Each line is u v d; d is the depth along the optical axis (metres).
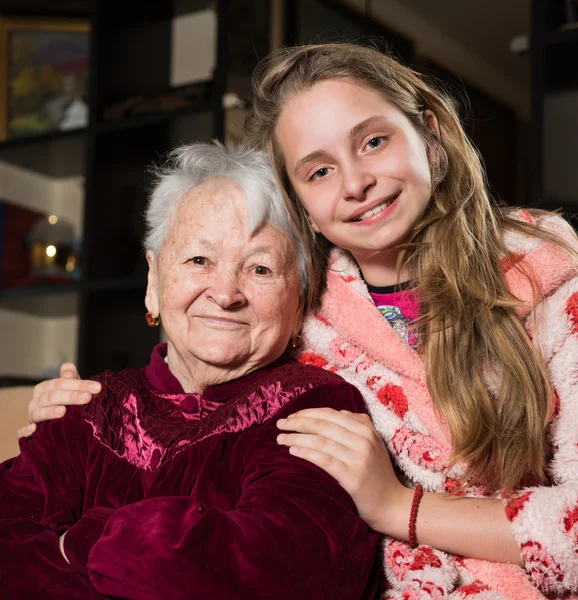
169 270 1.18
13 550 1.01
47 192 3.42
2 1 3.22
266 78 1.27
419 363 1.21
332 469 1.02
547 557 1.01
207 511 0.94
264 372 1.19
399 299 1.29
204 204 1.17
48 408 1.20
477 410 1.14
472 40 4.29
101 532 1.00
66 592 0.97
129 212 2.98
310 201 1.23
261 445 1.08
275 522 0.94
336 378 1.16
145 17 3.09
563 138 2.23
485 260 1.23
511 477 1.10
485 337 1.18
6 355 3.23
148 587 0.89
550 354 1.17
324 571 0.94
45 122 3.21
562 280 1.20
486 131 4.49
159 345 1.27
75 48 3.24
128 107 2.90
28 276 3.22
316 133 1.20
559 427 1.12
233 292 1.14
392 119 1.21
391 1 3.80
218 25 2.68
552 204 2.19
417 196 1.22
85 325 2.86
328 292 1.29
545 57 2.21
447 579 1.05
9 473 1.17
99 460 1.15
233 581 0.90
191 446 1.11
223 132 2.66
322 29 3.23
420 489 1.07
